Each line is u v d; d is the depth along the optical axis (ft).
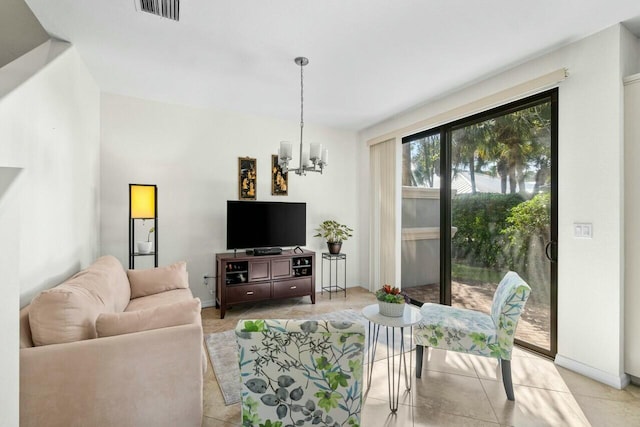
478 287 10.25
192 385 5.08
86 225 9.09
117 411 4.65
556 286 8.02
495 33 7.16
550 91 8.17
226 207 12.88
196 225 12.37
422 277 12.51
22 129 5.49
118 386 4.65
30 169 5.75
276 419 4.43
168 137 11.87
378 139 14.17
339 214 15.56
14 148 5.24
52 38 7.43
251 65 8.80
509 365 6.36
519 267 9.00
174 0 6.07
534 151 8.62
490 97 9.27
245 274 12.04
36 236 5.97
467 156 10.63
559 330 7.80
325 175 15.16
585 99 7.30
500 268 9.55
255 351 4.18
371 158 15.07
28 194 5.69
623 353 6.86
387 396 6.52
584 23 6.79
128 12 6.46
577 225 7.45
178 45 7.79
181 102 11.85
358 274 16.06
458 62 8.54
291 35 7.30
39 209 6.09
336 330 4.04
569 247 7.59
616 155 6.79
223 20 6.73
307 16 6.58
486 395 6.54
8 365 3.03
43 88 6.28
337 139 15.49
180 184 12.07
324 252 15.12
